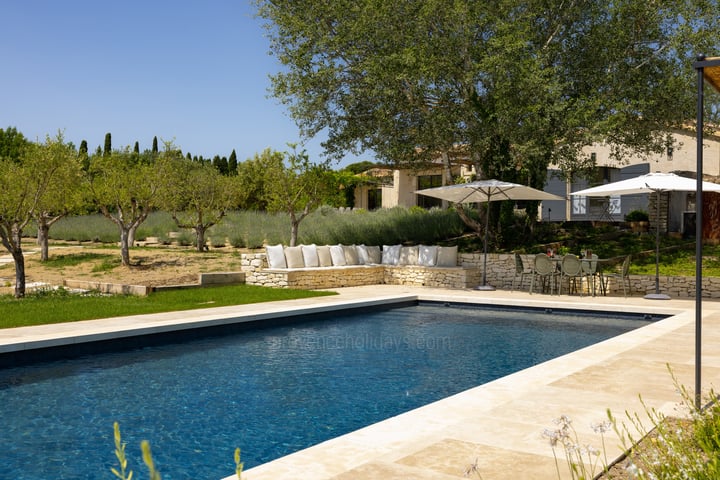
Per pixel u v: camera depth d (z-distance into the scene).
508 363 7.90
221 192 20.95
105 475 4.18
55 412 5.68
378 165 18.52
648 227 19.48
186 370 7.44
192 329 9.36
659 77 15.98
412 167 17.98
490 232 18.67
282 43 16.00
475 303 13.30
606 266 15.89
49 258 19.64
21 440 4.92
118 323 9.14
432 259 16.89
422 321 11.59
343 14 15.22
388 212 24.28
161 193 17.64
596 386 5.55
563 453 3.71
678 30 14.88
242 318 10.08
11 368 7.36
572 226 20.77
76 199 17.81
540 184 17.98
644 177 14.06
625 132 16.97
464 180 25.39
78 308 10.77
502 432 4.19
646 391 5.34
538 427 4.30
